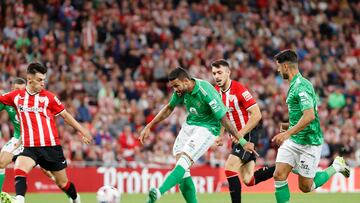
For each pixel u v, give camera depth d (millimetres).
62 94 56875
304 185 27406
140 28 65938
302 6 75625
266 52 69000
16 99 27453
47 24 62094
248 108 29453
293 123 26281
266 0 74375
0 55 57719
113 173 48219
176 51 65250
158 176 49094
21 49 59000
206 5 71125
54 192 46625
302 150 26438
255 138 30703
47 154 27453
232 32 69375
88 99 57562
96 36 63625
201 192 49188
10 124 51188
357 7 78375
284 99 62250
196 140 25891
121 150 53281
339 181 51156
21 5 62250
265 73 66562
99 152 52531
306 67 68938
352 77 70188
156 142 54406
